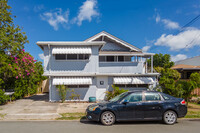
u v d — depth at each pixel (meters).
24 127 6.86
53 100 14.42
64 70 14.70
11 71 13.11
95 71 14.93
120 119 7.22
